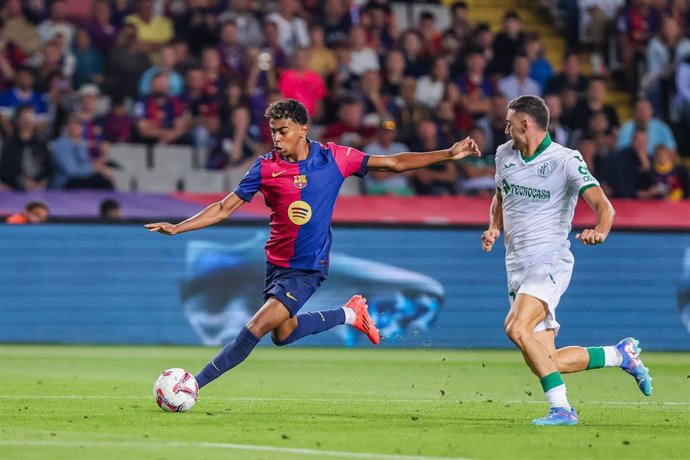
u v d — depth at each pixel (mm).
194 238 62438
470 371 48969
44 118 71000
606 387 42625
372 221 62688
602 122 72250
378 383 42750
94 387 39000
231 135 70312
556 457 23016
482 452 23469
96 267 62125
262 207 66750
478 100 75250
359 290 62594
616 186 70062
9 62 72812
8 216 62000
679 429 28516
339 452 23094
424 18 78312
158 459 21797
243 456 22344
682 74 79062
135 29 74562
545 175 29281
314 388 40188
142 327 62125
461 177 69812
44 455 22125
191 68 71750
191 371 46344
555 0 89125
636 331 63906
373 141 70125
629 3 85000
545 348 29250
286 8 77062
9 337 61750
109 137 70000
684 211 68625
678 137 78500
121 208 66312
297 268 31438
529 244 29453
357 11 78875
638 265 64000
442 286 63219
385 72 75562
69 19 77812
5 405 32438
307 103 71375
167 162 70062
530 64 78188
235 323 62344
